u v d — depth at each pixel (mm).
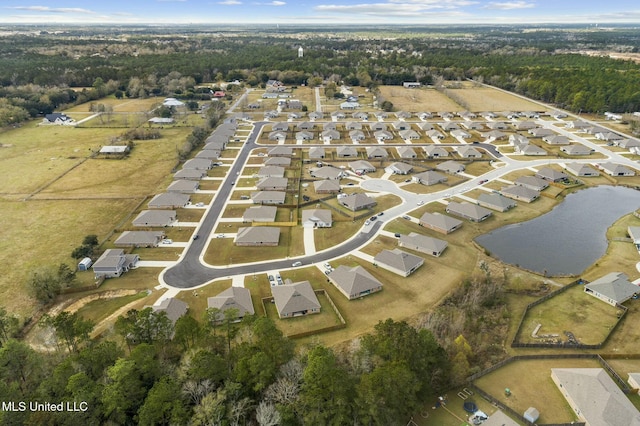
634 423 58656
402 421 59750
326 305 89312
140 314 70250
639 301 88438
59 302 91688
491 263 103625
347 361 71562
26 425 52094
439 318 81375
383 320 84250
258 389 60094
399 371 58906
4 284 96688
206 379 61406
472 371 69688
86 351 64625
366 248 110812
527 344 77312
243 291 90438
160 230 120375
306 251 109562
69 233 118438
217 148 191375
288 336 79125
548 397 66000
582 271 102312
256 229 114750
